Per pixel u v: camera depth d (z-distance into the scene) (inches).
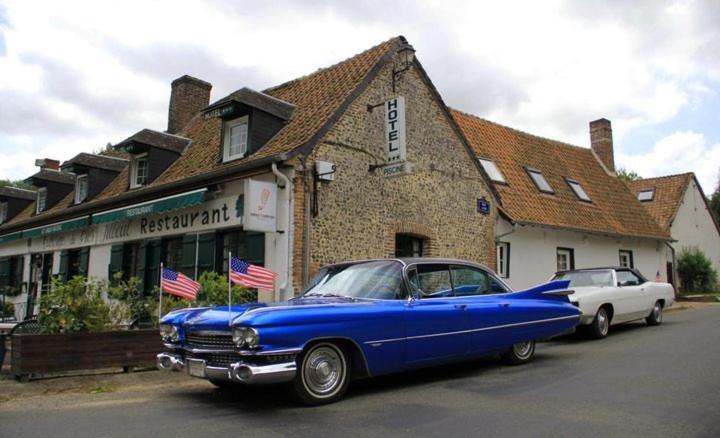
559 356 337.7
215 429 188.4
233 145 489.7
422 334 249.3
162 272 328.5
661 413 198.5
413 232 494.3
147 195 522.9
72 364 275.4
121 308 322.7
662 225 1014.4
